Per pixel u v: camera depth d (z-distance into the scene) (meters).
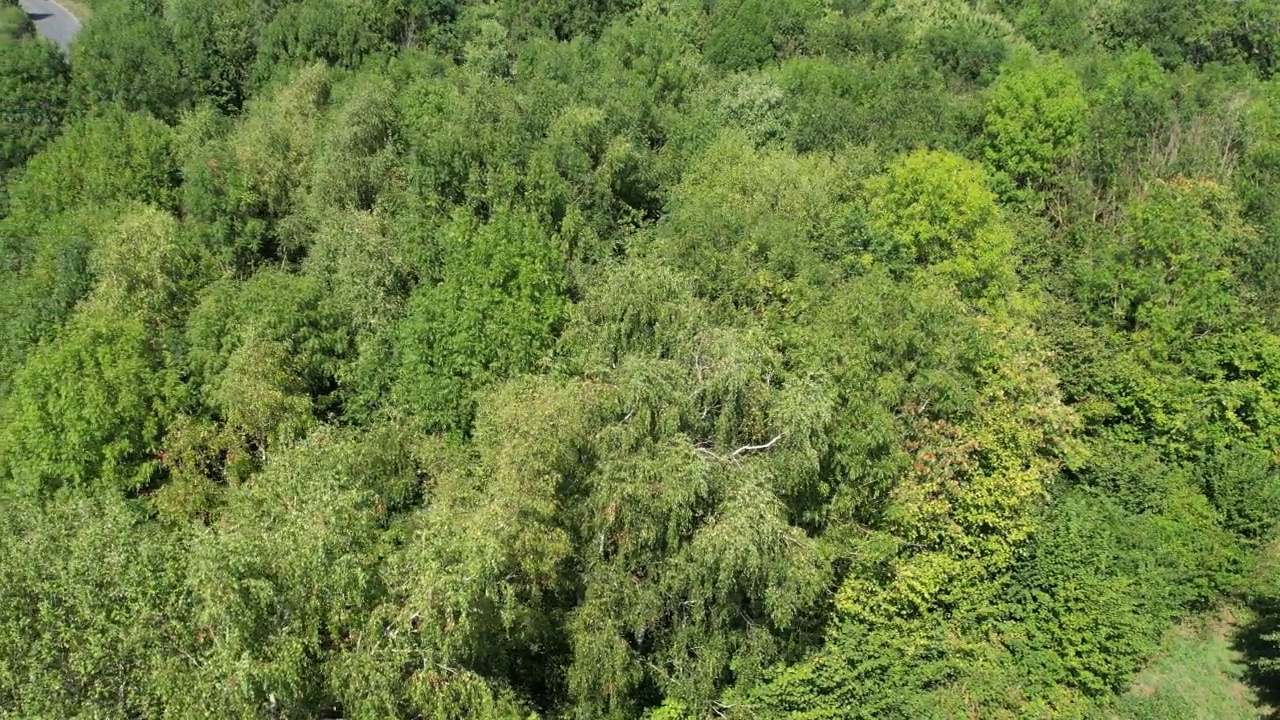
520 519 22.22
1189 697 30.41
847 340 27.81
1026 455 30.19
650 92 52.66
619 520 23.44
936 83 56.31
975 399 28.89
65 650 17.92
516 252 31.39
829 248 36.44
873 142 46.44
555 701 24.64
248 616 17.69
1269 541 34.62
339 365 32.28
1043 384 31.25
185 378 30.58
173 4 60.47
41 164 43.59
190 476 27.89
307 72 48.47
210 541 18.25
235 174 40.78
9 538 18.72
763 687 25.45
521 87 52.72
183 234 37.50
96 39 53.88
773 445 24.72
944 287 34.75
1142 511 34.72
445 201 36.84
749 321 29.62
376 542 21.78
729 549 21.86
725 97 52.56
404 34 62.84
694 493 22.64
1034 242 42.53
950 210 37.19
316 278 34.81
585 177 39.47
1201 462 36.41
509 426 23.88
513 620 21.81
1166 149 47.12
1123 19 73.12
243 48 58.22
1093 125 46.97
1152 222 38.75
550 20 70.75
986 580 29.86
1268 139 48.19
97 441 27.67
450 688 19.69
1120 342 37.97
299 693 18.53
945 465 28.08
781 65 63.72
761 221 34.97
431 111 43.00
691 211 36.09
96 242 36.22
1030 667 29.17
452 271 31.98
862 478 26.72
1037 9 76.12
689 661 25.12
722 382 24.41
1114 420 37.78
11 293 35.12
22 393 28.25
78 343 28.62
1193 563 32.81
